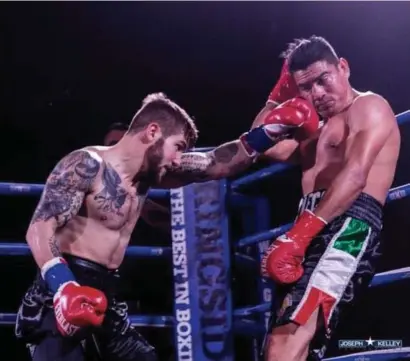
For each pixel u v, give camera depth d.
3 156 6.05
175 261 3.58
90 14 6.18
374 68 6.04
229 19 6.19
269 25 6.14
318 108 2.57
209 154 2.77
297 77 2.56
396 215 5.75
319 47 2.53
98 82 6.25
